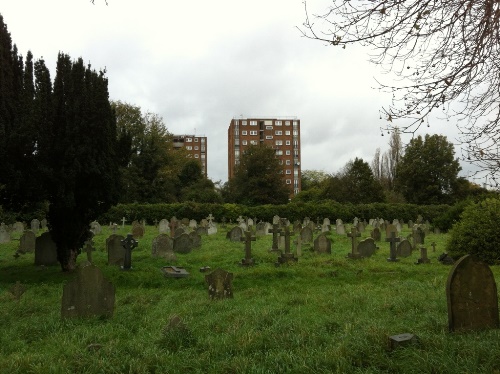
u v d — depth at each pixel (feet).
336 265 53.42
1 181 45.80
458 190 183.01
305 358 19.10
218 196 186.19
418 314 27.30
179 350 21.59
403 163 193.88
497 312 23.43
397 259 59.11
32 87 46.62
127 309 32.53
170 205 138.00
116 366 19.22
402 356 18.71
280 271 48.93
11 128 45.03
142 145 189.78
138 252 64.49
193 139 474.08
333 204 148.56
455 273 22.89
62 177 45.32
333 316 27.61
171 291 41.93
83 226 50.57
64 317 28.58
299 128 380.17
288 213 141.69
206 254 62.69
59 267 53.06
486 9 18.71
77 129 45.09
